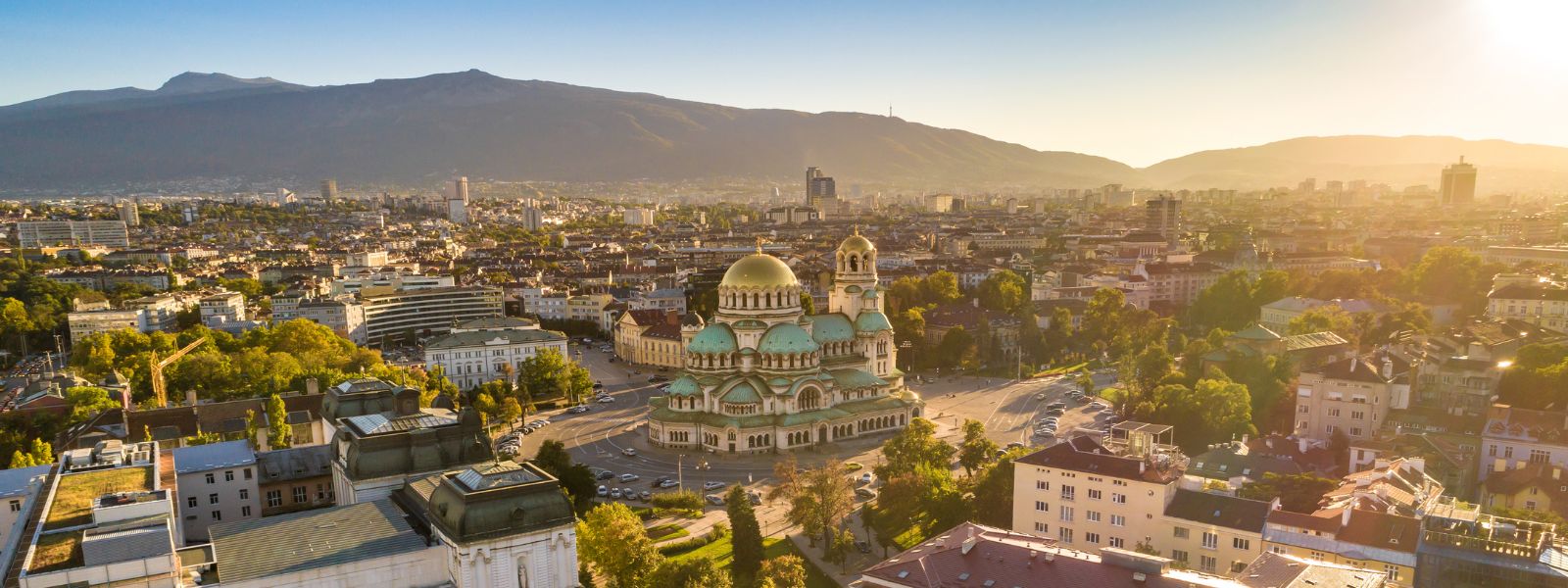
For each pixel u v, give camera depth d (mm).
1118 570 144375
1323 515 176125
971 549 156000
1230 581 140500
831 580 197500
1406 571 161250
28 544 135375
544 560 148125
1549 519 191250
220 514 196250
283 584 136250
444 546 147750
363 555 142750
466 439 183000
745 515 199250
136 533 129625
